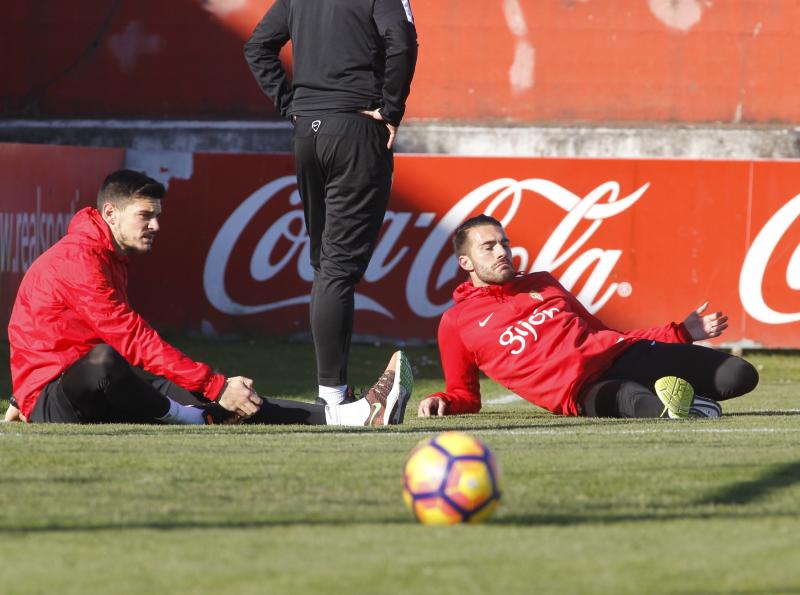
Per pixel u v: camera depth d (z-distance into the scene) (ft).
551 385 66.13
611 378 67.21
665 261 144.46
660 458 42.19
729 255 143.74
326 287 61.31
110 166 148.36
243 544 26.99
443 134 197.88
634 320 144.87
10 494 33.68
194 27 202.69
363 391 67.56
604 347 66.90
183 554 25.89
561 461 41.29
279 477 37.35
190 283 148.46
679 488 35.86
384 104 58.65
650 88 200.64
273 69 63.82
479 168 145.38
